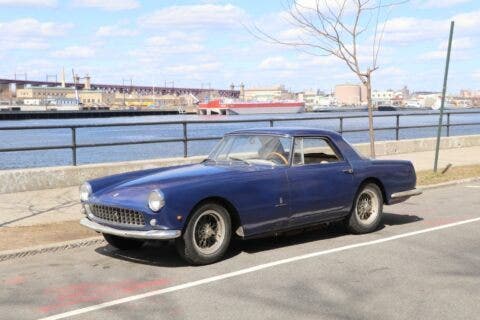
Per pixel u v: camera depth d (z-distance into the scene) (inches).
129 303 210.8
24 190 468.4
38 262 274.8
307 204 294.4
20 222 356.5
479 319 189.3
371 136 562.3
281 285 229.6
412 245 298.2
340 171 309.7
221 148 311.7
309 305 204.7
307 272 248.1
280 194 282.8
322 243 305.1
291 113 6437.0
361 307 201.9
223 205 268.2
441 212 398.0
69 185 491.8
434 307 201.3
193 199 251.9
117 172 516.4
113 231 257.1
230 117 5895.7
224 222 265.3
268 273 247.4
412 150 802.2
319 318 191.3
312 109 7642.7
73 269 261.3
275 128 312.0
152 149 1918.1
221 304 207.5
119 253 291.6
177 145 2049.7
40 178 476.4
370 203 330.6
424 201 449.1
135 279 242.8
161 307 205.6
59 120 6250.0
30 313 201.9
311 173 296.2
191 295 218.8
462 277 237.9
